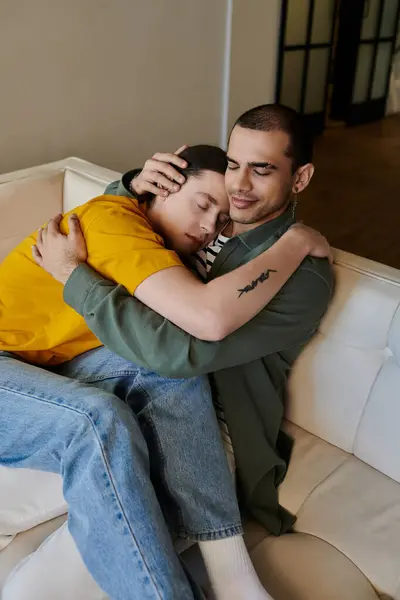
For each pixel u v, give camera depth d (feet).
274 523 3.55
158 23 7.67
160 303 3.17
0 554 3.40
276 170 3.48
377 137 15.24
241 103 9.57
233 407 3.68
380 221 10.46
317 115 14.74
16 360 3.75
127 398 3.48
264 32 9.41
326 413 3.88
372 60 15.67
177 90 8.39
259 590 3.11
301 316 3.41
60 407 3.18
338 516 3.52
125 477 2.96
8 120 6.48
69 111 7.07
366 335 3.57
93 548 3.00
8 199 4.86
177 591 2.88
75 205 5.25
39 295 3.93
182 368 3.18
